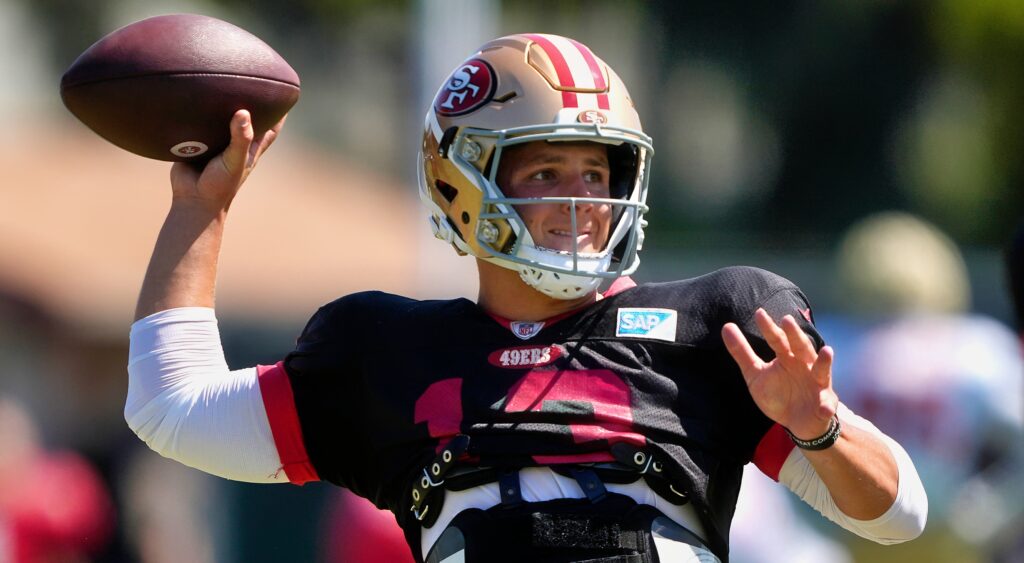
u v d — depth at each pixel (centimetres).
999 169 7456
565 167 1102
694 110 7819
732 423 1083
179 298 1138
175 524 2606
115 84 1112
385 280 3941
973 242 7431
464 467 1046
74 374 2805
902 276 2269
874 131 7556
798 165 7606
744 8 7750
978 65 7438
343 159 5816
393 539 1930
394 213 4397
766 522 2108
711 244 6912
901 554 2238
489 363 1073
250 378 1136
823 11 7594
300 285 3803
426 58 3108
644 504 1031
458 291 3259
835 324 2464
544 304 1107
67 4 6744
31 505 2373
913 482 1070
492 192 1098
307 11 7281
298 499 2709
